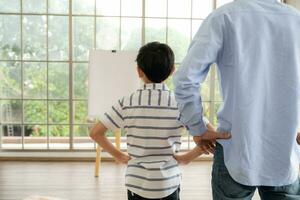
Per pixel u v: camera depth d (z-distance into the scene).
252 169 1.18
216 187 1.26
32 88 4.70
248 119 1.16
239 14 1.18
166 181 1.41
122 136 4.66
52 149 4.70
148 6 4.72
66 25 4.65
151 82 1.46
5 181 3.76
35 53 4.65
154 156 1.43
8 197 3.26
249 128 1.16
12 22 4.59
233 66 1.17
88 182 3.75
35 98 4.71
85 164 4.50
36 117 4.74
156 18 4.75
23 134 4.74
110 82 3.98
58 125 4.77
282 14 1.20
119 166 4.41
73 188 3.54
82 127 4.79
